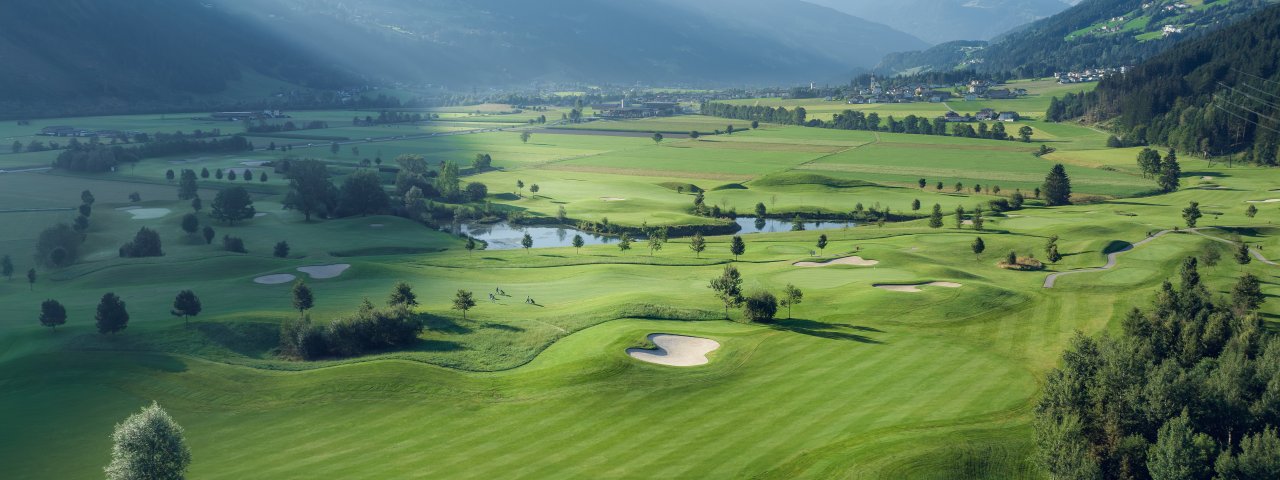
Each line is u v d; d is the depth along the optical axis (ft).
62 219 530.68
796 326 266.77
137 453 151.94
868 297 297.94
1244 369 180.45
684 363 231.91
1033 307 292.20
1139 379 178.19
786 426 187.83
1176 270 351.67
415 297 302.66
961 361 231.71
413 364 227.40
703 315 277.23
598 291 330.54
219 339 248.11
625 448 177.99
